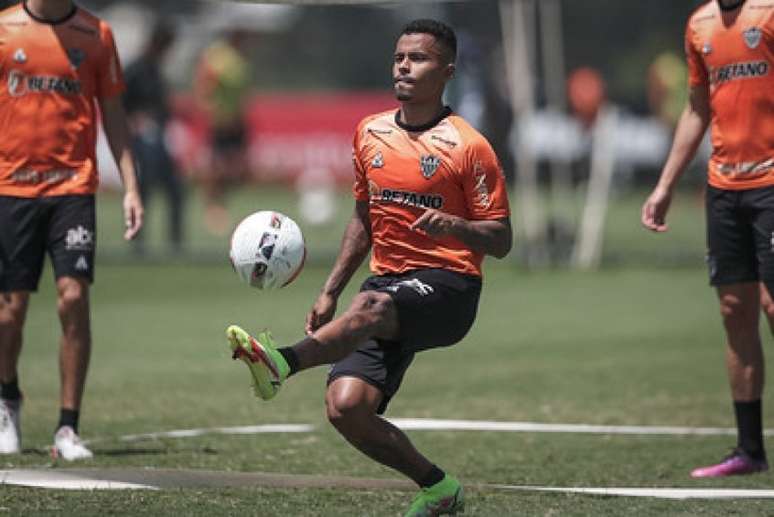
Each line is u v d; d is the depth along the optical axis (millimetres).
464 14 81375
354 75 115625
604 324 52344
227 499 23750
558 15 77000
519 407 36625
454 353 46188
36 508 22734
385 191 23219
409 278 22766
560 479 27453
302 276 66562
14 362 29406
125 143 29953
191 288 62594
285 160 114750
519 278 66250
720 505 24125
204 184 102500
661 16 91875
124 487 24688
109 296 60188
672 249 75625
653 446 31516
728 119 28000
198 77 104875
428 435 32906
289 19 118875
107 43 29328
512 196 94375
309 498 24047
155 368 42938
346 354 21469
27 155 28812
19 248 28969
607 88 92812
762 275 27875
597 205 71312
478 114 73250
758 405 28594
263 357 20500
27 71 28734
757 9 27453
